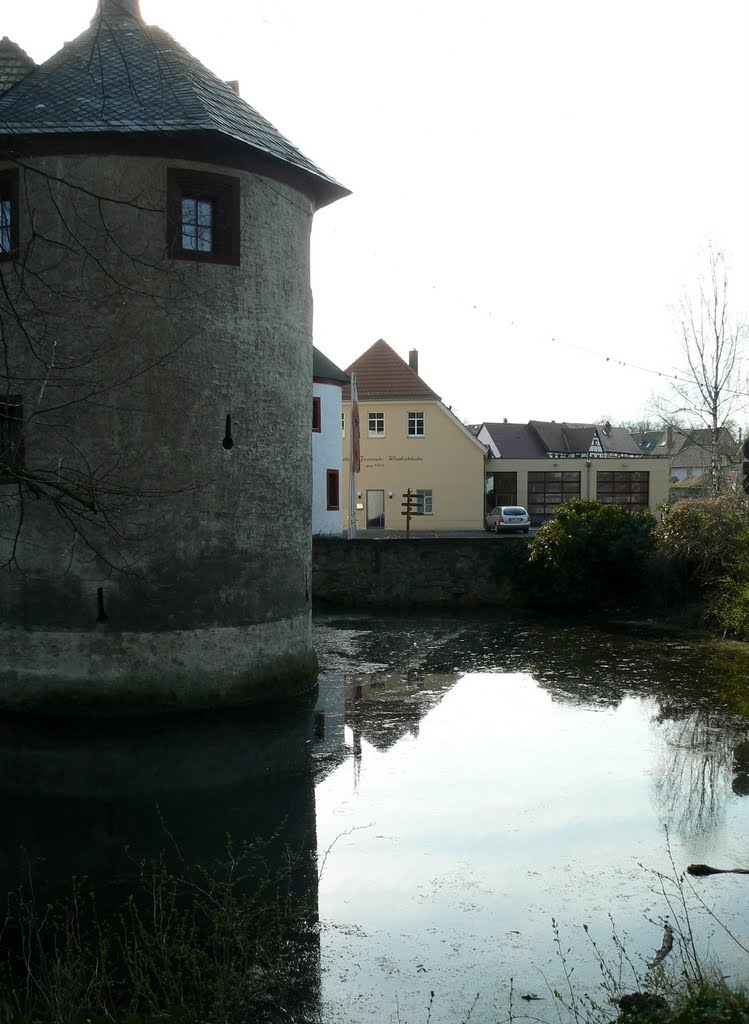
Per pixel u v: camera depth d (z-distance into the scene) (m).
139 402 13.11
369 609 25.83
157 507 13.20
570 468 48.56
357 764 11.14
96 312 12.99
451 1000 6.10
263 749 11.74
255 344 13.98
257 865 8.20
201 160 13.37
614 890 7.70
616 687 15.37
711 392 36.59
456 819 9.30
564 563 24.94
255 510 14.05
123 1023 5.26
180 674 13.34
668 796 9.93
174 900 7.30
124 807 9.66
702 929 6.99
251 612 14.02
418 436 45.62
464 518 45.56
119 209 13.02
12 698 13.26
